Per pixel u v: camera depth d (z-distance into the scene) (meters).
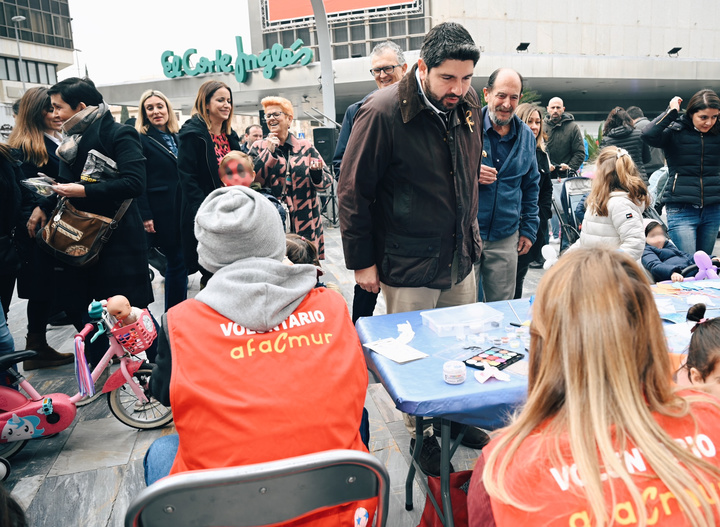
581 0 31.62
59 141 3.54
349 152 2.35
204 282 3.93
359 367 1.31
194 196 3.35
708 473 0.79
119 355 2.67
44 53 45.91
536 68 24.11
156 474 1.47
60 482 2.38
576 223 5.41
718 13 34.16
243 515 1.03
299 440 1.15
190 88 24.61
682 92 30.39
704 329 1.51
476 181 2.52
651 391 0.86
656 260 3.58
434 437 2.40
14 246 3.08
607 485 0.77
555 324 0.86
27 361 3.59
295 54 22.02
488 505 0.90
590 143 13.90
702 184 4.17
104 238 2.89
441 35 2.09
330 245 7.67
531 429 0.87
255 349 1.22
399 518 2.10
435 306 2.57
